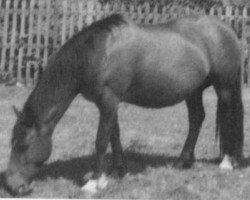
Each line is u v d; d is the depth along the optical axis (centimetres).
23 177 865
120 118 1412
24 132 864
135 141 1205
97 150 920
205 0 1952
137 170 1015
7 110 1455
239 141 1053
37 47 1803
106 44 898
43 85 881
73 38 903
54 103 881
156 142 1216
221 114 1057
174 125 1369
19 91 1703
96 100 912
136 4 1894
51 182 944
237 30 1909
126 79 919
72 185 937
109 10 1856
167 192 912
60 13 1817
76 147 1153
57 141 1190
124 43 910
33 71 1831
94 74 895
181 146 1194
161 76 952
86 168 1021
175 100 988
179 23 1002
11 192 873
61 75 886
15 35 1797
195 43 991
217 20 1042
